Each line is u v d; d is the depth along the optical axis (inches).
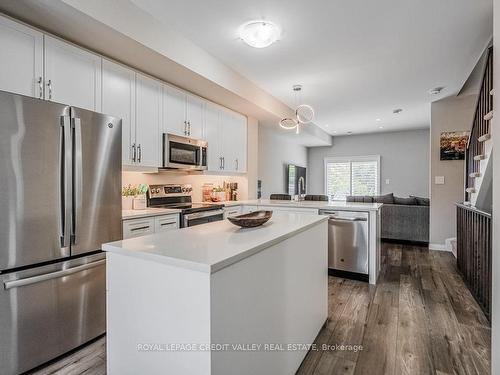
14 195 63.9
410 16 92.1
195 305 41.6
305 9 88.8
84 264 78.0
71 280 75.4
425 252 183.2
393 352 75.4
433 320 92.7
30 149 66.4
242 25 98.7
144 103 113.3
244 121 183.9
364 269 130.6
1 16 71.1
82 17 75.7
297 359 69.2
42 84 79.4
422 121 252.2
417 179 300.0
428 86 159.5
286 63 129.3
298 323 70.2
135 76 109.6
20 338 65.4
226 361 43.6
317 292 83.7
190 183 161.3
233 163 172.6
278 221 81.1
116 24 82.1
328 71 138.2
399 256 173.5
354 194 331.9
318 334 84.4
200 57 115.8
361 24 97.0
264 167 247.6
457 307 102.2
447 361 71.4
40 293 69.0
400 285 125.3
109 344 52.5
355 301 108.3
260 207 158.1
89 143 79.0
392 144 311.7
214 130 154.9
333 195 335.6
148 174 136.7
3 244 62.4
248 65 132.0
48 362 71.0
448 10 88.8
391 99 184.5
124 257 49.8
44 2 69.2
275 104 183.3
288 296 64.9
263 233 62.7
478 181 120.6
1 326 62.5
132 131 108.1
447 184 188.4
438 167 190.4
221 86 129.3
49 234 70.1
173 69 110.1
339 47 113.6
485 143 110.6
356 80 150.4
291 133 262.1
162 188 140.4
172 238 57.7
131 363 49.5
